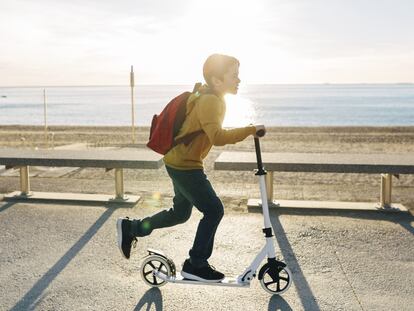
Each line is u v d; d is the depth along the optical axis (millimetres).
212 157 12133
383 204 6023
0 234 5004
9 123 48719
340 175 9609
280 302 3451
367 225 5379
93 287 3701
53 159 6129
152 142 3361
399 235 5012
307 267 4129
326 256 4398
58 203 6348
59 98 198125
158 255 3633
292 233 5086
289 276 3535
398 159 6000
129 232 3730
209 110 3115
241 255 4430
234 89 3336
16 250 4523
